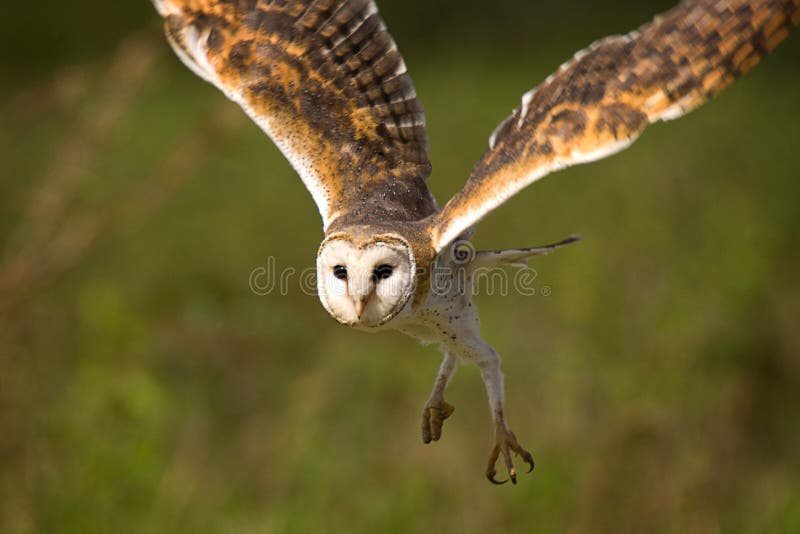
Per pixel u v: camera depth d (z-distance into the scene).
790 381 13.46
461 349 7.75
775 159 21.11
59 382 10.89
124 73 11.95
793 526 10.51
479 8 31.61
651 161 19.17
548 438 11.01
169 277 16.23
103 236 12.64
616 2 32.59
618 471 10.55
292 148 7.79
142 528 9.88
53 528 9.62
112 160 17.80
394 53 8.00
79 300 12.48
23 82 24.25
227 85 7.91
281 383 13.55
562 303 13.20
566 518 10.38
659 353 12.23
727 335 12.95
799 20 6.68
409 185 7.79
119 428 10.34
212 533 10.21
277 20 8.02
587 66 6.96
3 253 14.04
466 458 11.09
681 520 10.31
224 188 18.70
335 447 11.34
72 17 27.56
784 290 14.92
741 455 11.90
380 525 10.36
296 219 17.95
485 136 20.86
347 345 13.13
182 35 7.99
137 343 11.68
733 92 25.59
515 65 27.56
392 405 12.30
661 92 6.73
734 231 15.02
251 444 11.70
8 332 10.88
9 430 10.09
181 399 12.58
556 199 18.20
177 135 19.41
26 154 16.05
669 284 13.50
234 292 16.17
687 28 6.81
